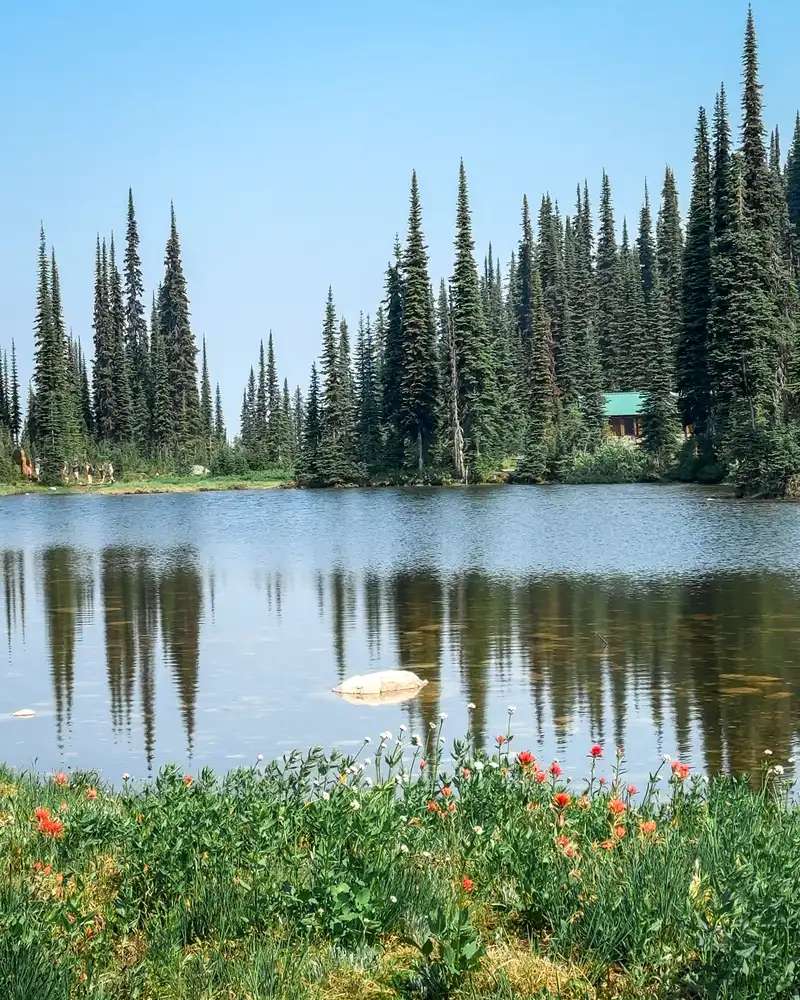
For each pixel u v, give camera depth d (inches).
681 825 318.3
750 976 208.7
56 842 301.9
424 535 1861.5
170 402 4963.1
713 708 616.1
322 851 267.4
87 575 1376.7
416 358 3809.1
